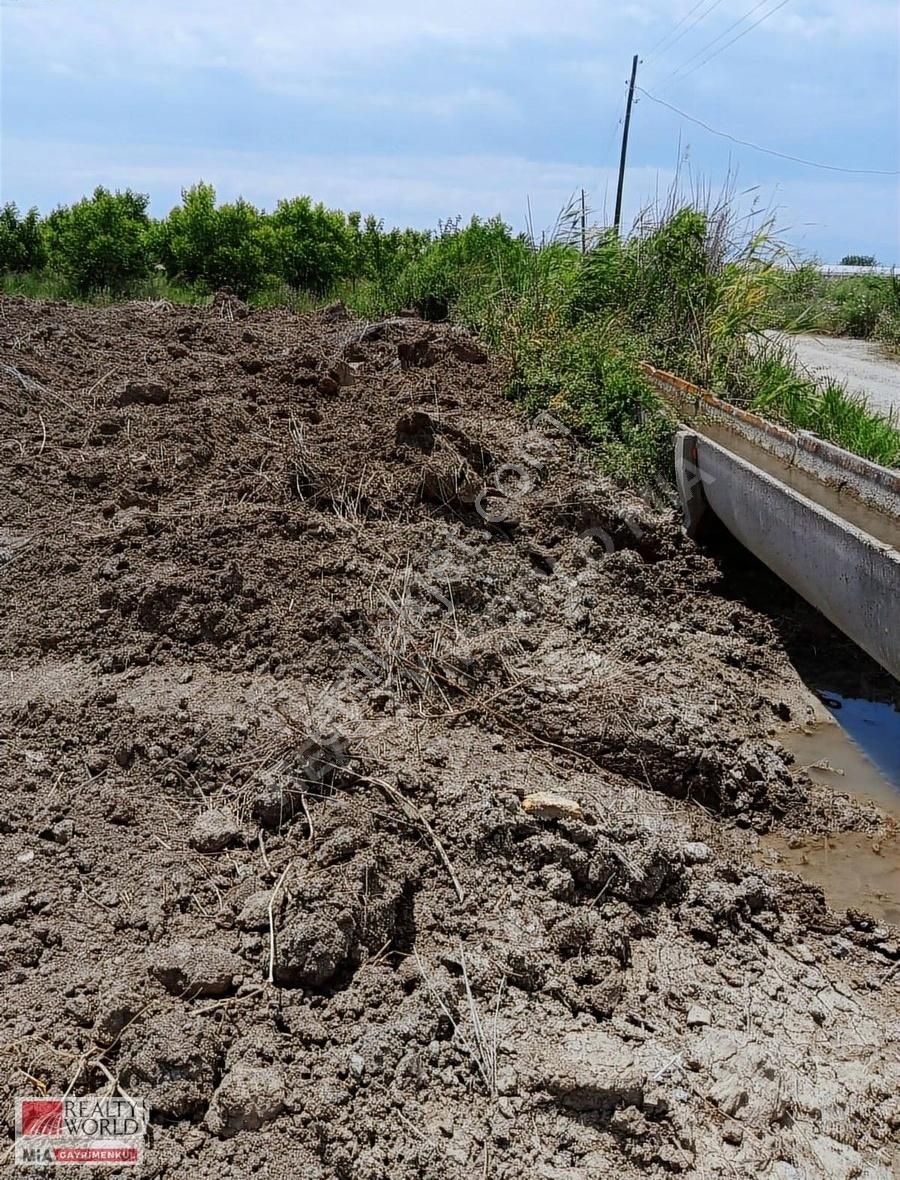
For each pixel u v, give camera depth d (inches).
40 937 111.9
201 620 172.9
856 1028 120.9
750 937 134.5
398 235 746.8
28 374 265.1
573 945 122.0
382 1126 96.3
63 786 136.6
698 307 331.9
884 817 164.7
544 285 361.4
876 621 161.8
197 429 235.8
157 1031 99.7
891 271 848.3
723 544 244.4
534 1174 94.4
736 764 168.2
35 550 191.3
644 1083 103.2
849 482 206.2
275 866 124.3
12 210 659.4
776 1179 98.3
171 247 663.8
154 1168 90.4
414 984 113.1
